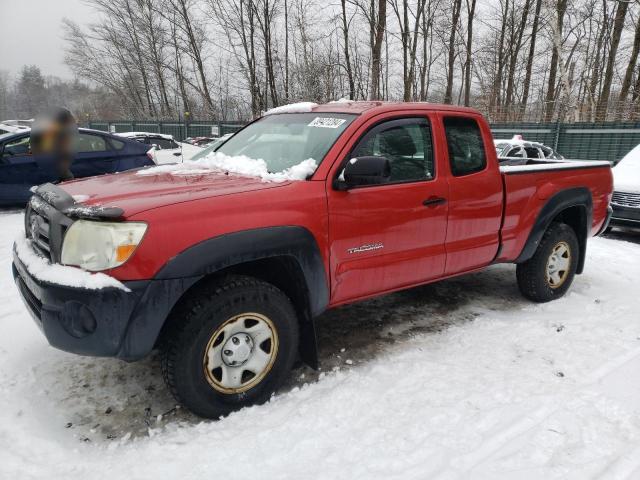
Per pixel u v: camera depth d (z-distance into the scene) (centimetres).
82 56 3928
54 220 251
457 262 377
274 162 331
